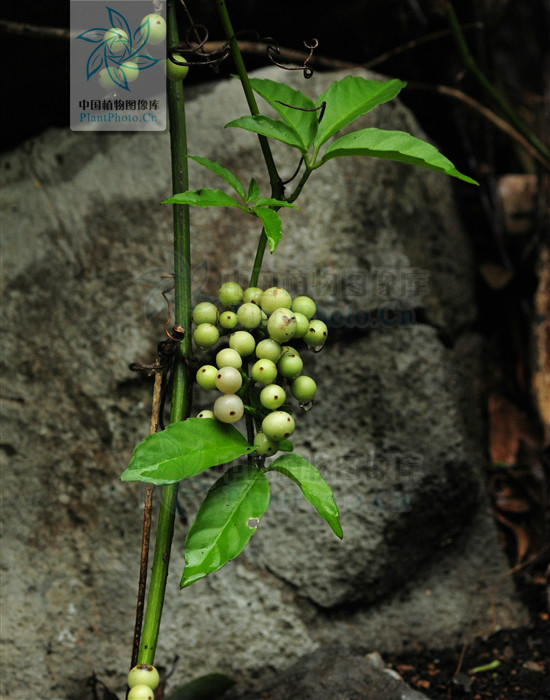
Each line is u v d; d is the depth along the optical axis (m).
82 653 0.77
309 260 0.80
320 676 0.75
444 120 1.06
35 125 0.85
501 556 0.83
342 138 0.61
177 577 0.78
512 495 0.91
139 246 0.81
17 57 0.80
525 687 0.76
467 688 0.76
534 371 1.00
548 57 1.28
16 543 0.79
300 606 0.79
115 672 0.77
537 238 1.04
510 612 0.82
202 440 0.59
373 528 0.80
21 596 0.78
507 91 1.25
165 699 0.74
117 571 0.78
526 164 1.16
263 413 0.61
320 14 0.90
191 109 0.83
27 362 0.81
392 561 0.80
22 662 0.77
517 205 1.08
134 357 0.80
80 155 0.83
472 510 0.83
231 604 0.78
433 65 1.04
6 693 0.76
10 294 0.81
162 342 0.61
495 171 1.17
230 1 0.84
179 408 0.61
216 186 0.81
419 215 0.87
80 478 0.80
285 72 0.84
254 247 0.80
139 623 0.62
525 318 1.04
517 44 1.36
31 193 0.83
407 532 0.81
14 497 0.80
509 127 1.03
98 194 0.82
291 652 0.78
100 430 0.80
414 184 0.87
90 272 0.81
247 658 0.77
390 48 0.98
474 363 0.93
